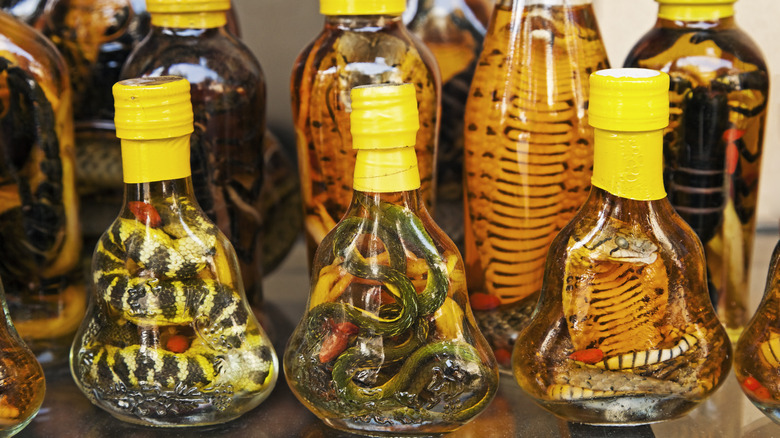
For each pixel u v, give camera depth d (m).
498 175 0.66
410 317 0.58
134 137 0.59
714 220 0.69
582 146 0.65
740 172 0.69
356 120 0.57
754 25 0.88
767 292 0.61
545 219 0.66
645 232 0.59
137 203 0.61
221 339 0.61
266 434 0.63
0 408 0.60
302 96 0.68
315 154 0.69
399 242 0.58
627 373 0.59
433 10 0.77
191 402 0.61
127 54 0.77
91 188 0.78
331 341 0.59
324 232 0.70
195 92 0.68
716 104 0.67
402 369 0.59
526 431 0.63
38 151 0.69
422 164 0.69
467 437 0.62
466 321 0.61
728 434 0.63
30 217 0.69
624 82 0.56
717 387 0.61
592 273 0.59
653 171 0.58
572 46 0.64
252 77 0.70
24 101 0.68
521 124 0.65
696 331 0.60
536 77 0.64
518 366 0.62
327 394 0.60
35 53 0.68
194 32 0.69
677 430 0.63
